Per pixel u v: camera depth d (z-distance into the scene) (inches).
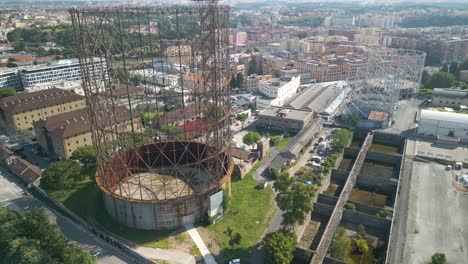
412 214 3250.5
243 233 3006.9
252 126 5639.8
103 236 2967.5
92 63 3036.4
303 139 4776.1
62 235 2736.2
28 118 5177.2
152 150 3828.7
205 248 2822.3
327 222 3228.3
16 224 2751.0
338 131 5007.4
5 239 2603.3
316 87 7421.3
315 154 4579.2
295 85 7741.1
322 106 6338.6
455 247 2829.7
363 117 5816.9
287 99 7135.8
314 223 3225.9
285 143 4904.0
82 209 3366.1
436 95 6422.2
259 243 2888.8
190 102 5482.3
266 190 3661.4
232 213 3277.6
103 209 3336.6
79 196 3572.8
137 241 2898.6
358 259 2822.3
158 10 3036.4
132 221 3046.3
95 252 2790.4
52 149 4510.3
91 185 3767.2
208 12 2933.1
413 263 2664.9
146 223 3019.2
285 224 2947.8
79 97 5743.1
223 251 2790.4
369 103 5989.2
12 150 4712.1
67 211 3351.4
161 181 3548.2
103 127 3171.8
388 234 2974.9
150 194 3240.7
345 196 3484.3
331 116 6097.4
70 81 7381.9
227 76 3398.1
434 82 7460.6
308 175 3885.3
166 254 2743.6
